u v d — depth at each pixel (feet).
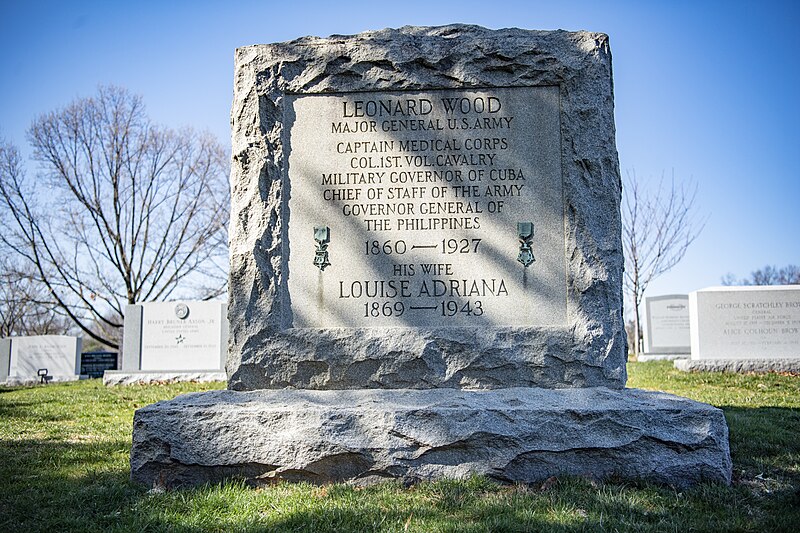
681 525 12.78
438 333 18.44
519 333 18.42
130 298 104.37
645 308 63.00
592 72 19.45
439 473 15.66
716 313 44.47
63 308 103.40
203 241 107.34
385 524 12.95
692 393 32.32
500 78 19.47
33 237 98.68
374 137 19.51
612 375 18.25
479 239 19.04
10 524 13.30
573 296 18.66
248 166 19.43
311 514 13.34
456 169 19.30
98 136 102.53
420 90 19.60
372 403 16.53
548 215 19.08
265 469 15.93
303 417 15.97
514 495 14.60
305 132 19.61
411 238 19.11
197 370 49.85
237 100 19.76
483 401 16.52
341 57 19.67
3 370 62.59
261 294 18.88
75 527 13.11
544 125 19.40
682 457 15.40
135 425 16.16
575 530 12.48
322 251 19.11
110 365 78.64
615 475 15.46
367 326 18.81
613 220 19.07
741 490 14.93
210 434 16.03
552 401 16.44
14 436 23.03
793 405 27.20
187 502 14.30
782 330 43.93
